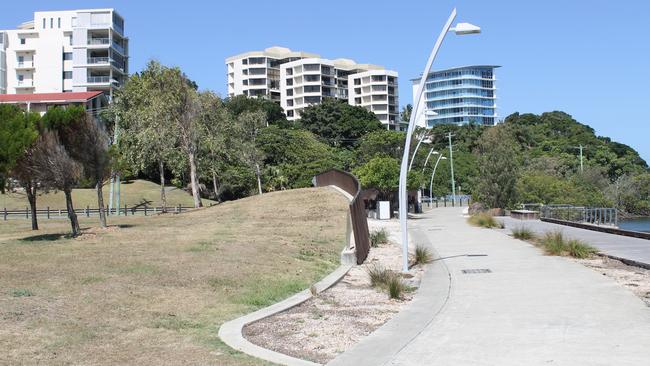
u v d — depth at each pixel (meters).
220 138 47.56
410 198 56.25
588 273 13.56
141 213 50.47
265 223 27.20
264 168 71.88
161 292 10.70
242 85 144.00
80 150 22.16
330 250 18.77
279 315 9.75
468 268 15.29
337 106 105.31
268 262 14.98
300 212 32.00
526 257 17.11
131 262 13.78
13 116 21.27
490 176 55.00
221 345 7.58
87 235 20.91
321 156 76.50
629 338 7.67
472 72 178.38
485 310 9.87
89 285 10.82
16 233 25.14
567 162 89.12
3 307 8.78
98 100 77.62
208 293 10.92
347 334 8.44
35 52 93.31
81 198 61.34
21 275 11.66
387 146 70.62
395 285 11.57
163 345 7.52
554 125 134.25
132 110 46.31
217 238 19.94
